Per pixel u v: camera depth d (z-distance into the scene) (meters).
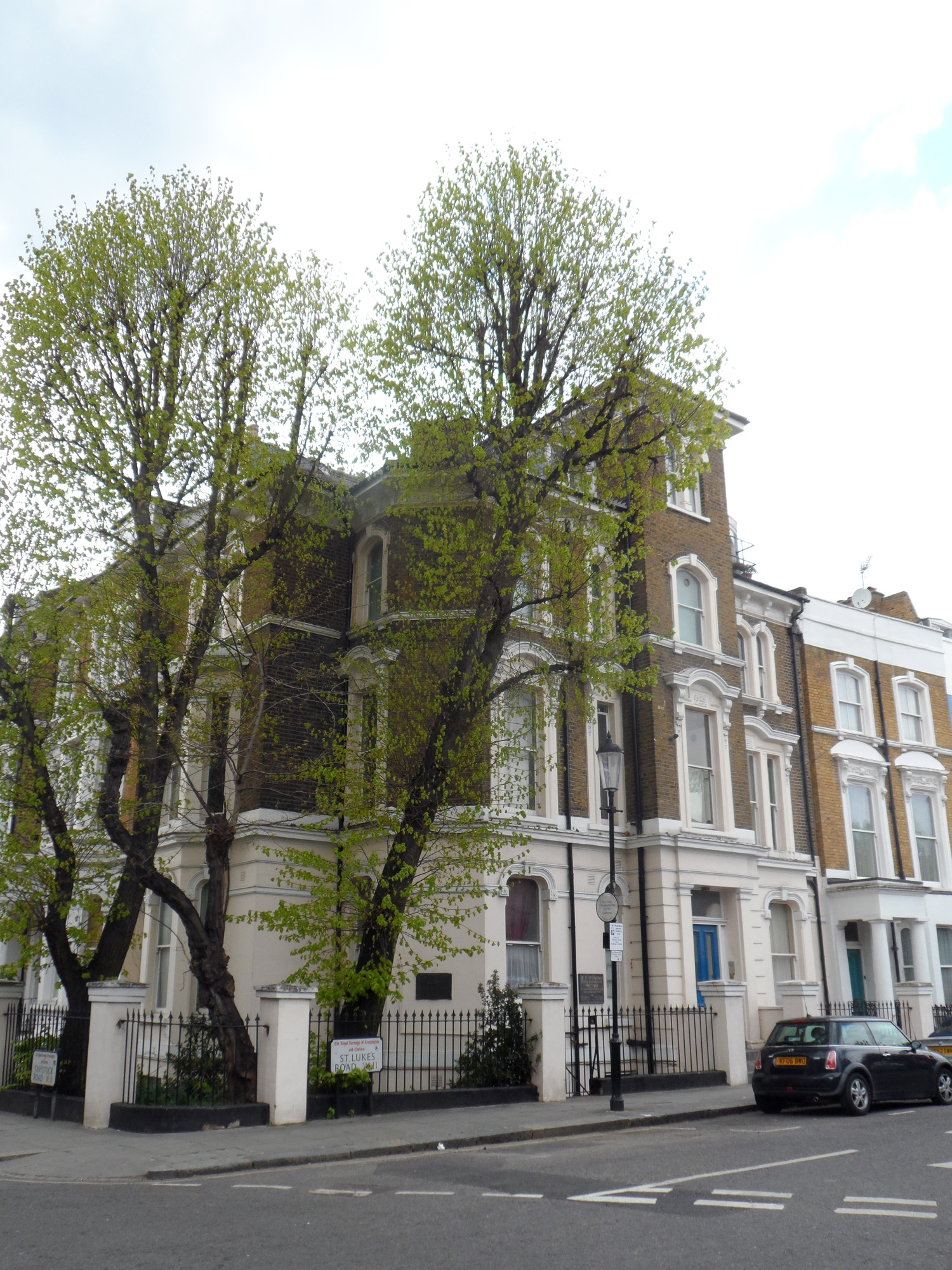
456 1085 16.72
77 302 15.75
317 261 17.30
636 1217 8.20
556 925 20.45
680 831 21.94
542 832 20.50
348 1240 7.64
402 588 20.08
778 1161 10.81
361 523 23.06
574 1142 13.00
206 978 14.62
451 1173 10.68
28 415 15.36
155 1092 14.46
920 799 30.42
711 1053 19.58
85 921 23.42
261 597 21.12
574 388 17.48
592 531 17.53
